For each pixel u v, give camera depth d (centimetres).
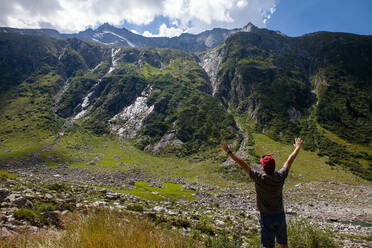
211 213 2861
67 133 13950
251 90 17325
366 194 5816
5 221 1030
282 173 498
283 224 500
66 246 491
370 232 2698
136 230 544
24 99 17775
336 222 3541
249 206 4269
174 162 10788
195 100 16950
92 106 18288
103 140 13988
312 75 18750
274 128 12975
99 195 2952
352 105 13725
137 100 18562
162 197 4031
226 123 13675
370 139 10788
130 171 8469
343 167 8375
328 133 11700
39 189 2497
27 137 12838
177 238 589
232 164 9012
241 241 1430
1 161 8781
